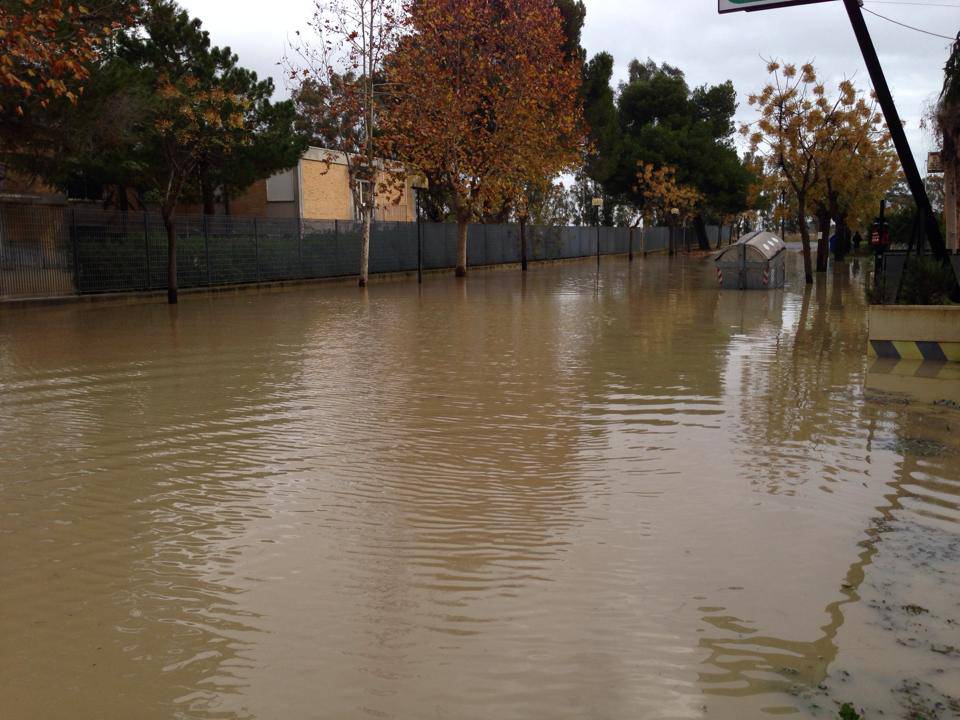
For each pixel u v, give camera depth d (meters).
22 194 23.83
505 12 32.62
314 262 28.36
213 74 25.02
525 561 4.44
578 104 51.00
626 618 3.79
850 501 5.40
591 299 21.98
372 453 6.60
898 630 3.68
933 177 27.77
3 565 4.43
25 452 6.68
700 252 69.69
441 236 35.78
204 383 9.66
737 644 3.56
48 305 19.92
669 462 6.32
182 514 5.21
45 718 3.06
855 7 12.45
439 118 30.44
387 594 4.04
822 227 33.41
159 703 3.15
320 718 3.05
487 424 7.58
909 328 11.24
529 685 3.26
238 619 3.81
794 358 11.38
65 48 14.77
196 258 23.81
